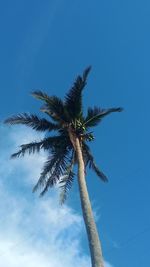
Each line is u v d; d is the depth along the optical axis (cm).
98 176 2866
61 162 2753
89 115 2808
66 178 2673
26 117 2827
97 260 2008
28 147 2817
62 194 2639
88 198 2311
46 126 2836
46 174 2741
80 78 2783
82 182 2406
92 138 2803
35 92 2744
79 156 2578
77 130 2770
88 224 2167
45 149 2805
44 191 2745
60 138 2820
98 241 2094
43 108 2722
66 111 2789
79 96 2792
